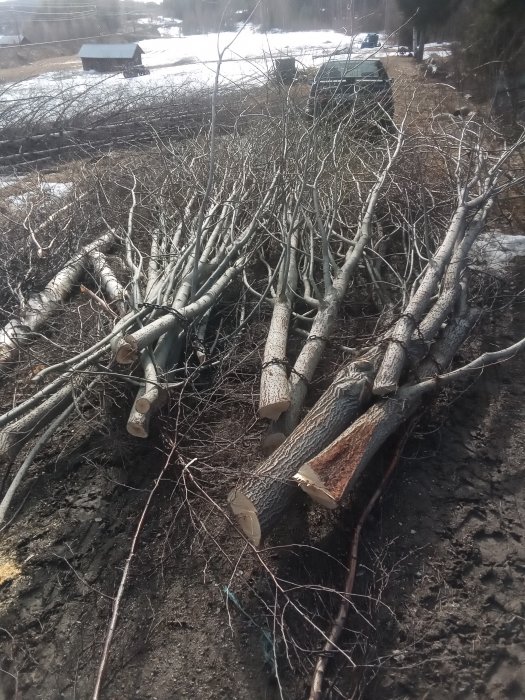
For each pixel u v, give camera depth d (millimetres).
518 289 5562
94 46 22156
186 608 3078
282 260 4934
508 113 9602
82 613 3076
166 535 3367
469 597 3070
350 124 6648
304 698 2717
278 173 5078
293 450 3322
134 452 3924
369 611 2920
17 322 4953
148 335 3729
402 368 3807
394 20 14648
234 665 2834
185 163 6441
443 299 4383
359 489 3662
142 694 2744
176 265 4508
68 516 3574
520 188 7711
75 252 6000
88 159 9828
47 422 3930
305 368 3988
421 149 6699
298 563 3254
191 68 19047
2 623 3041
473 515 3512
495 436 4055
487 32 10703
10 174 9555
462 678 2748
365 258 5203
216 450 3773
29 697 2764
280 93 6523
